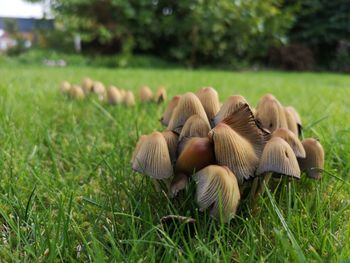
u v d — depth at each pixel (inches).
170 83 30.4
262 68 69.0
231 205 6.8
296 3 78.0
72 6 62.9
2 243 7.3
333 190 8.8
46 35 67.9
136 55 64.6
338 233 7.3
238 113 7.7
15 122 14.7
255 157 7.5
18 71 39.3
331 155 10.9
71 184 9.8
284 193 8.5
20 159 11.0
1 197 8.6
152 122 15.1
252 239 6.6
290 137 8.0
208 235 6.7
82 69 46.9
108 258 6.5
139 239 6.9
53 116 16.4
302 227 7.0
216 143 7.3
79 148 12.2
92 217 7.8
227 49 64.3
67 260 6.7
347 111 17.9
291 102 21.9
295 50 70.3
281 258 6.3
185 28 60.7
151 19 61.4
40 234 7.0
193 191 7.8
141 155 7.7
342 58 76.5
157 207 8.1
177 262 6.0
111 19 63.8
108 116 15.2
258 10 63.5
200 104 8.7
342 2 76.5
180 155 7.7
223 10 59.9
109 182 9.9
